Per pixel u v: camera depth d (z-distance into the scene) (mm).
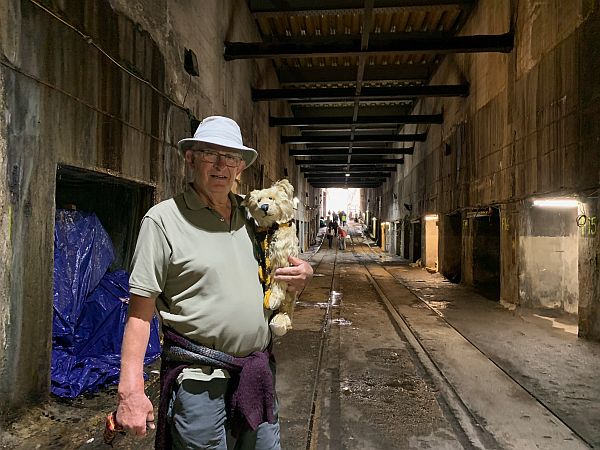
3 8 3070
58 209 4473
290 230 1910
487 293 10578
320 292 10969
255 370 1680
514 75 8266
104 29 4359
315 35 13547
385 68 15930
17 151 3232
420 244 19219
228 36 9484
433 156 15516
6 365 3174
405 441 3207
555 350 5520
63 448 2992
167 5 5988
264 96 12227
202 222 1679
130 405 1487
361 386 4352
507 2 8594
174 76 6246
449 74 13203
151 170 5480
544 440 3219
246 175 11156
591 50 5719
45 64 3490
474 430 3379
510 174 8438
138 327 1550
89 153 4105
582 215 6023
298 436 3256
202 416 1603
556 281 7996
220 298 1632
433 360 5176
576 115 6078
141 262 1574
